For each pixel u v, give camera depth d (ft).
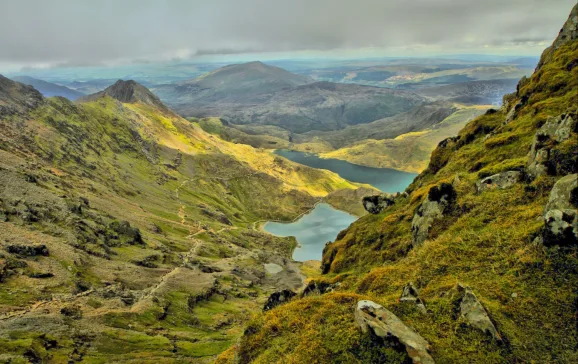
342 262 256.32
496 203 137.28
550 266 91.35
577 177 103.55
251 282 532.73
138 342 242.99
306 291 181.98
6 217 350.84
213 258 594.65
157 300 328.70
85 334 230.27
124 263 391.86
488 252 109.29
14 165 490.08
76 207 450.30
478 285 96.22
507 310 85.15
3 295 240.32
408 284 100.32
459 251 116.78
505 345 76.33
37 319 222.28
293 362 86.43
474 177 173.17
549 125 149.48
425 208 170.71
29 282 268.41
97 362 202.90
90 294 293.84
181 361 231.50
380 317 85.81
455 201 160.45
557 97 226.58
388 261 193.47
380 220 285.02
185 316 329.72
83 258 346.33
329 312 102.63
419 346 75.51
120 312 280.10
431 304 93.15
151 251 465.47
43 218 384.88
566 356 72.38
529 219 114.93
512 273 95.81
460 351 76.23
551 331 78.02
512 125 234.58
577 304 81.10
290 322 106.63
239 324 359.66
